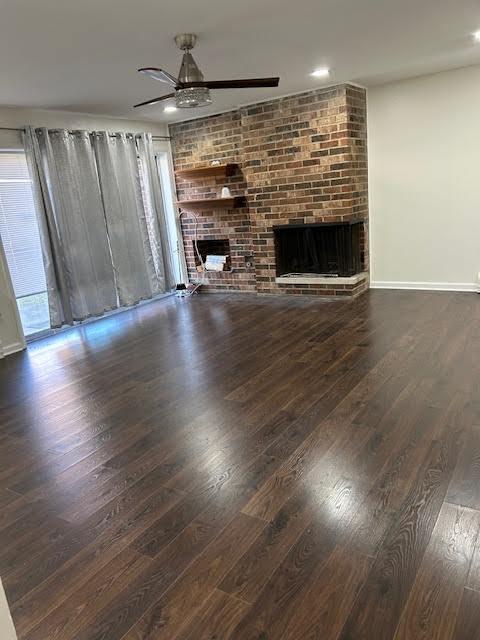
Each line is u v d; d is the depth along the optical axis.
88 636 1.52
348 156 5.20
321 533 1.88
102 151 5.55
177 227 6.85
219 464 2.42
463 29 3.55
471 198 5.22
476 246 5.32
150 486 2.29
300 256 5.91
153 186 6.23
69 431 2.94
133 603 1.63
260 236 6.05
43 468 2.54
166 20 2.86
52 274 5.07
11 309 4.71
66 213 5.18
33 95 4.35
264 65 4.09
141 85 4.36
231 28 3.11
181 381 3.57
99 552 1.89
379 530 1.87
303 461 2.38
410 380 3.18
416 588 1.59
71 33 2.93
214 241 6.90
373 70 4.63
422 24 3.37
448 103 5.10
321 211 5.50
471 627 1.44
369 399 2.97
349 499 2.06
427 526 1.86
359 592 1.59
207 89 3.14
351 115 5.19
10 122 4.73
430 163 5.35
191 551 1.85
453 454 2.33
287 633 1.47
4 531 2.06
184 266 7.02
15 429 3.02
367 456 2.37
